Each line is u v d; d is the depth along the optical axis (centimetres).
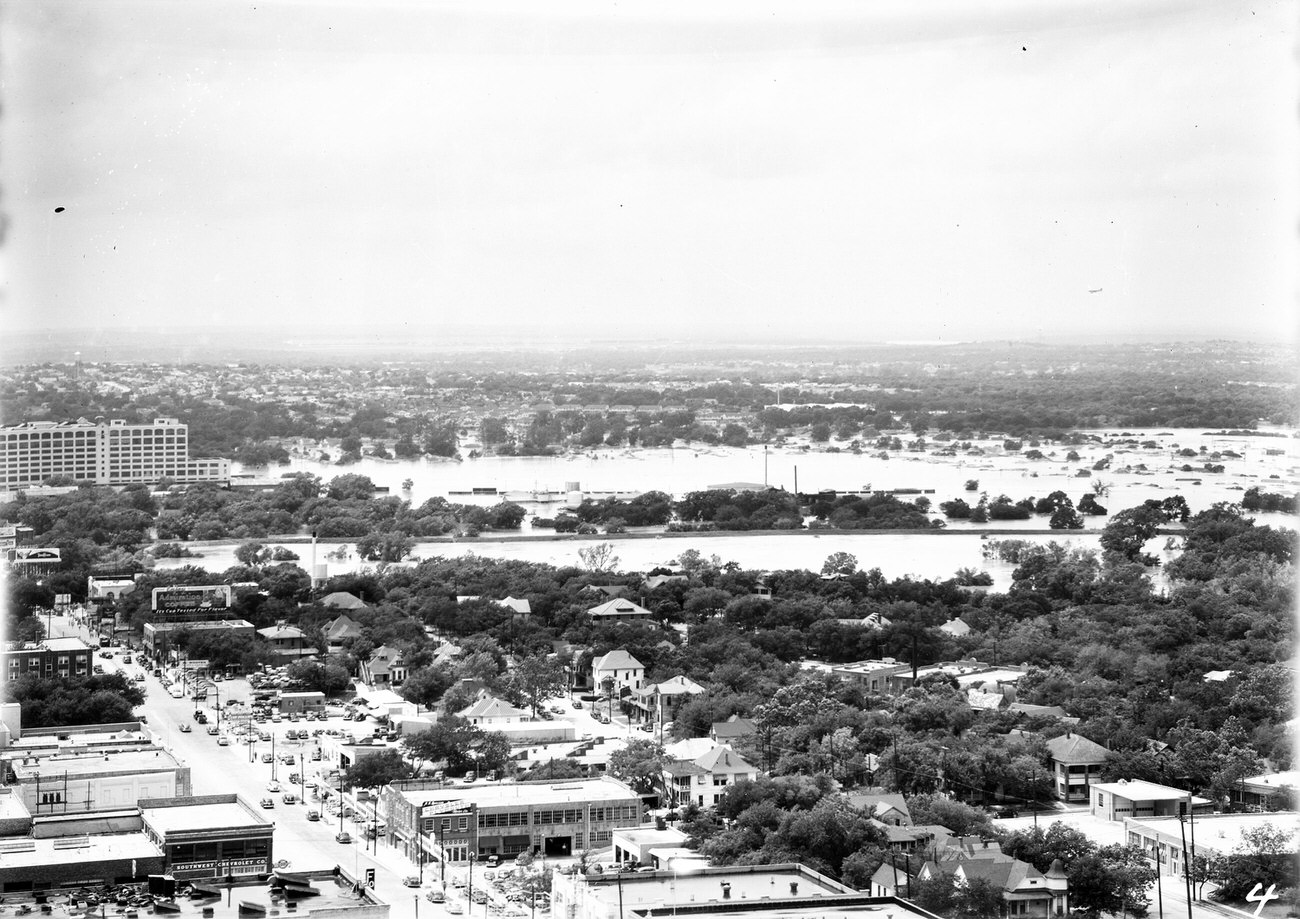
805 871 18788
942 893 19100
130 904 17125
